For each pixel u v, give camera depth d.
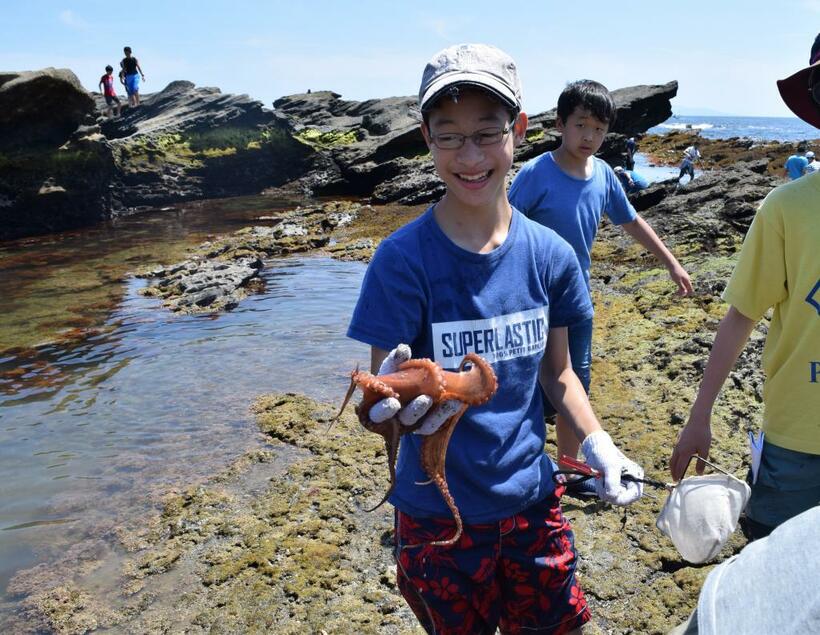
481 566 2.31
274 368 7.32
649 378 6.06
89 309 10.50
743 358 5.82
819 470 2.50
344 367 7.27
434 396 1.95
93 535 4.44
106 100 31.77
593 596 3.69
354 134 30.75
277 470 5.13
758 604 1.08
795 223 2.38
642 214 12.68
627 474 2.33
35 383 7.32
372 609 3.68
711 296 7.70
